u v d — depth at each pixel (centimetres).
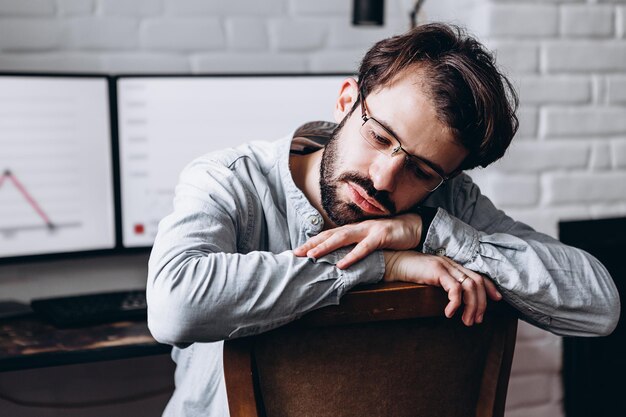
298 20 237
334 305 117
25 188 210
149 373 236
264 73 227
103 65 221
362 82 132
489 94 126
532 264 131
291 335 117
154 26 224
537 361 243
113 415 233
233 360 116
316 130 154
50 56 216
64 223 214
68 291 223
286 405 119
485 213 159
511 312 130
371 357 121
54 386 227
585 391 243
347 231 124
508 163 232
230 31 231
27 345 175
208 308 114
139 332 185
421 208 135
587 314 135
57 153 212
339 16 241
